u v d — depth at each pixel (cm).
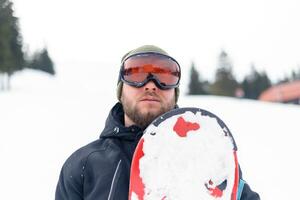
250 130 1115
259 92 5025
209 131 177
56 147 802
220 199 171
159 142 176
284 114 1599
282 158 722
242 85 5047
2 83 3231
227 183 173
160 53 193
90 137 932
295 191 517
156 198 171
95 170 187
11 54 3244
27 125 1111
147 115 187
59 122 1196
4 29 3131
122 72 192
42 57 5519
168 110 193
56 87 4022
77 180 190
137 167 173
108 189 181
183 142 176
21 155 715
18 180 553
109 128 198
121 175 183
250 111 1686
